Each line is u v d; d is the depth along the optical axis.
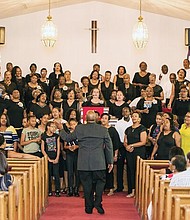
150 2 11.28
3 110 9.12
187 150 7.64
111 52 12.55
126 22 12.51
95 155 6.54
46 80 10.88
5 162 4.91
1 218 4.23
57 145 7.93
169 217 4.52
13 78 10.66
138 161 7.21
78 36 12.54
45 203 7.10
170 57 12.45
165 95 10.94
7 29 12.45
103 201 7.62
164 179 5.54
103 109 8.44
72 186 7.98
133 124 7.94
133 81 11.13
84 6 12.52
